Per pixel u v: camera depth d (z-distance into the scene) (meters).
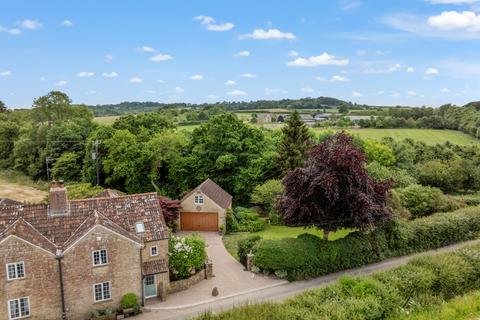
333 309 23.78
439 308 26.14
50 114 97.25
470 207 53.03
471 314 25.20
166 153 61.81
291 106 190.50
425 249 43.56
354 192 35.38
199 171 62.69
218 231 52.28
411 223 43.72
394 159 71.31
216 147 62.09
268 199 56.16
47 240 29.28
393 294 26.20
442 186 71.75
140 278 31.84
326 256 37.31
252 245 40.28
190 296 33.31
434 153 83.25
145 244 33.22
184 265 35.44
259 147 63.56
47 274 28.69
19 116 119.56
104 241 30.30
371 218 35.41
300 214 36.62
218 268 39.38
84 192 52.41
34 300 28.44
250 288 34.66
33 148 89.56
